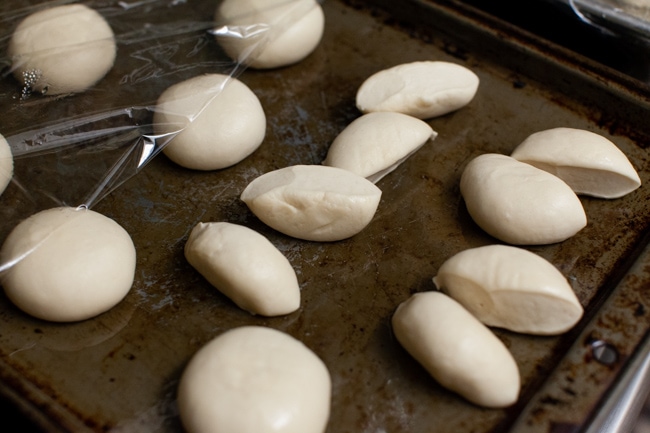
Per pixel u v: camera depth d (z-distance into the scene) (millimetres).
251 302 414
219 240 416
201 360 384
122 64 489
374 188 443
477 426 386
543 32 566
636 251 439
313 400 376
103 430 382
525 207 436
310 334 416
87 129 462
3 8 501
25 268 408
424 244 451
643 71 540
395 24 569
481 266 409
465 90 500
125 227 454
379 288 434
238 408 368
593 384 386
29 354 404
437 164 487
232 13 511
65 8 493
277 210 438
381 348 412
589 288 430
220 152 468
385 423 389
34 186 441
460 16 544
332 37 563
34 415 375
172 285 433
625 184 460
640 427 451
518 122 507
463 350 383
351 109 517
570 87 516
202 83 479
